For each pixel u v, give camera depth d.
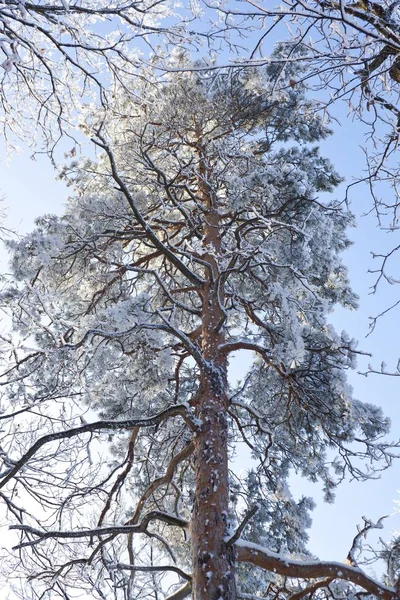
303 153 10.76
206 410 7.61
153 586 11.80
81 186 10.87
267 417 9.97
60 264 9.37
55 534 6.81
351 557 7.08
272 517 9.86
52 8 7.43
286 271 8.62
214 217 10.19
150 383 8.34
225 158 9.42
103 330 7.54
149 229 8.04
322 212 9.49
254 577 10.45
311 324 9.31
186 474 10.61
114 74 9.05
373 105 5.48
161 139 9.85
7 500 8.77
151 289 11.37
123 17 8.14
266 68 9.22
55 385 8.62
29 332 7.96
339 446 9.08
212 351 8.37
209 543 6.36
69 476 8.99
